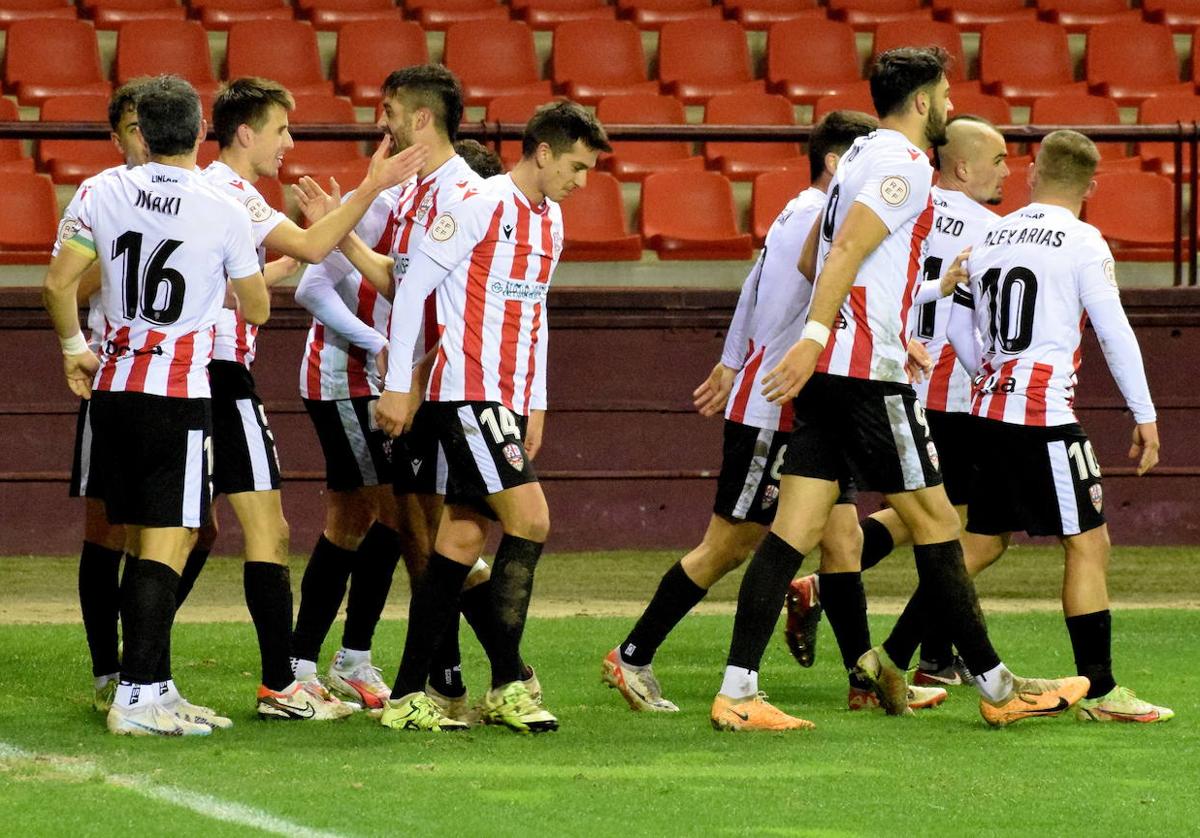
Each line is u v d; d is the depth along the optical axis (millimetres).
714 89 45344
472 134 31031
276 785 14312
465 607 18312
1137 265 38562
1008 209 38781
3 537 31203
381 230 19234
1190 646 23375
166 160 16531
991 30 47344
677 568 18703
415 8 47469
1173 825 13266
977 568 19516
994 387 18484
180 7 46312
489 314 16859
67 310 16688
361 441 19328
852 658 19156
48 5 45594
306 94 42938
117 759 15414
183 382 16609
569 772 15031
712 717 17359
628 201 40031
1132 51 47625
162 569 16797
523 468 16938
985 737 17047
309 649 19422
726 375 19766
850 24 47312
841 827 13078
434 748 16125
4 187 36906
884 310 16719
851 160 17031
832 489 17250
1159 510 33562
